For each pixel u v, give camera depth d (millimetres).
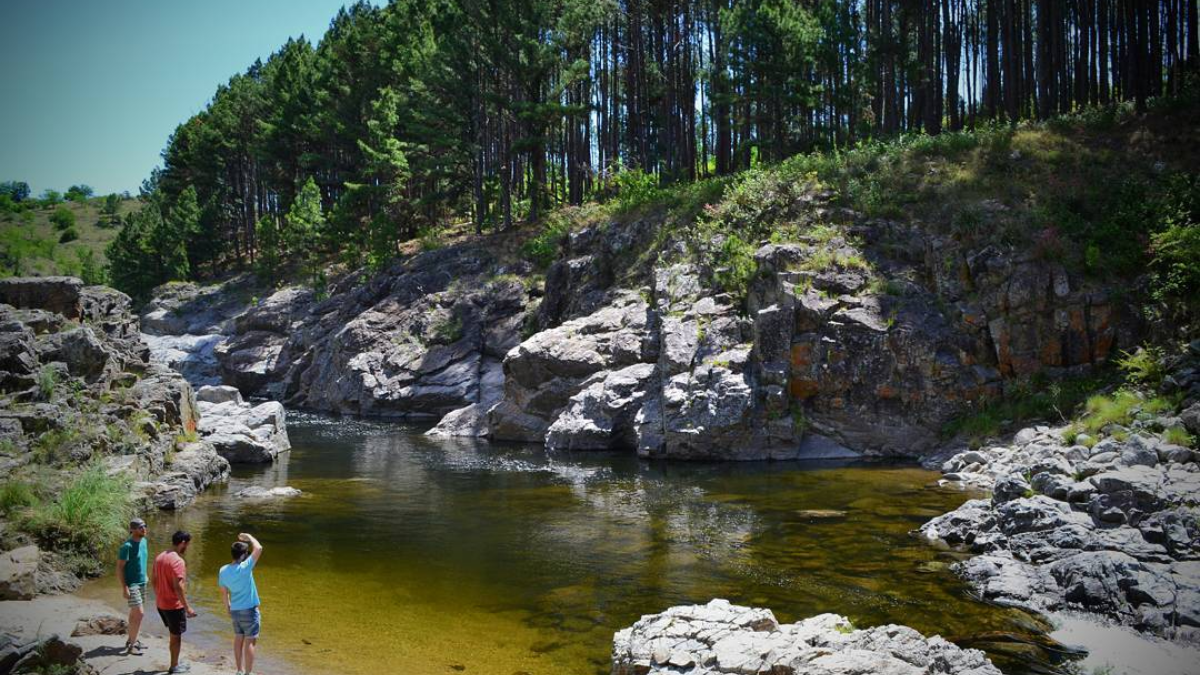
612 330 32281
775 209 31547
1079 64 39125
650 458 26500
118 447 19375
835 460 24906
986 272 25219
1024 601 11531
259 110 75938
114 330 24297
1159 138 28844
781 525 16594
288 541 16047
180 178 88188
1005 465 20031
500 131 53062
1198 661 9469
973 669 8391
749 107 45625
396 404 40719
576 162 54094
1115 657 9609
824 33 41719
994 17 39406
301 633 10969
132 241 78312
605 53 55938
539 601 12242
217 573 13891
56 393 19062
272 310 54625
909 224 28234
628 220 39656
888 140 36562
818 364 25766
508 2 47344
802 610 11461
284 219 71438
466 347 41344
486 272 46031
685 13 48906
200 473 21609
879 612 11312
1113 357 22828
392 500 20188
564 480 22750
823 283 26672
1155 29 35750
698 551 14805
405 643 10594
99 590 12992
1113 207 25766
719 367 26500
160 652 10016
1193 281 22031
